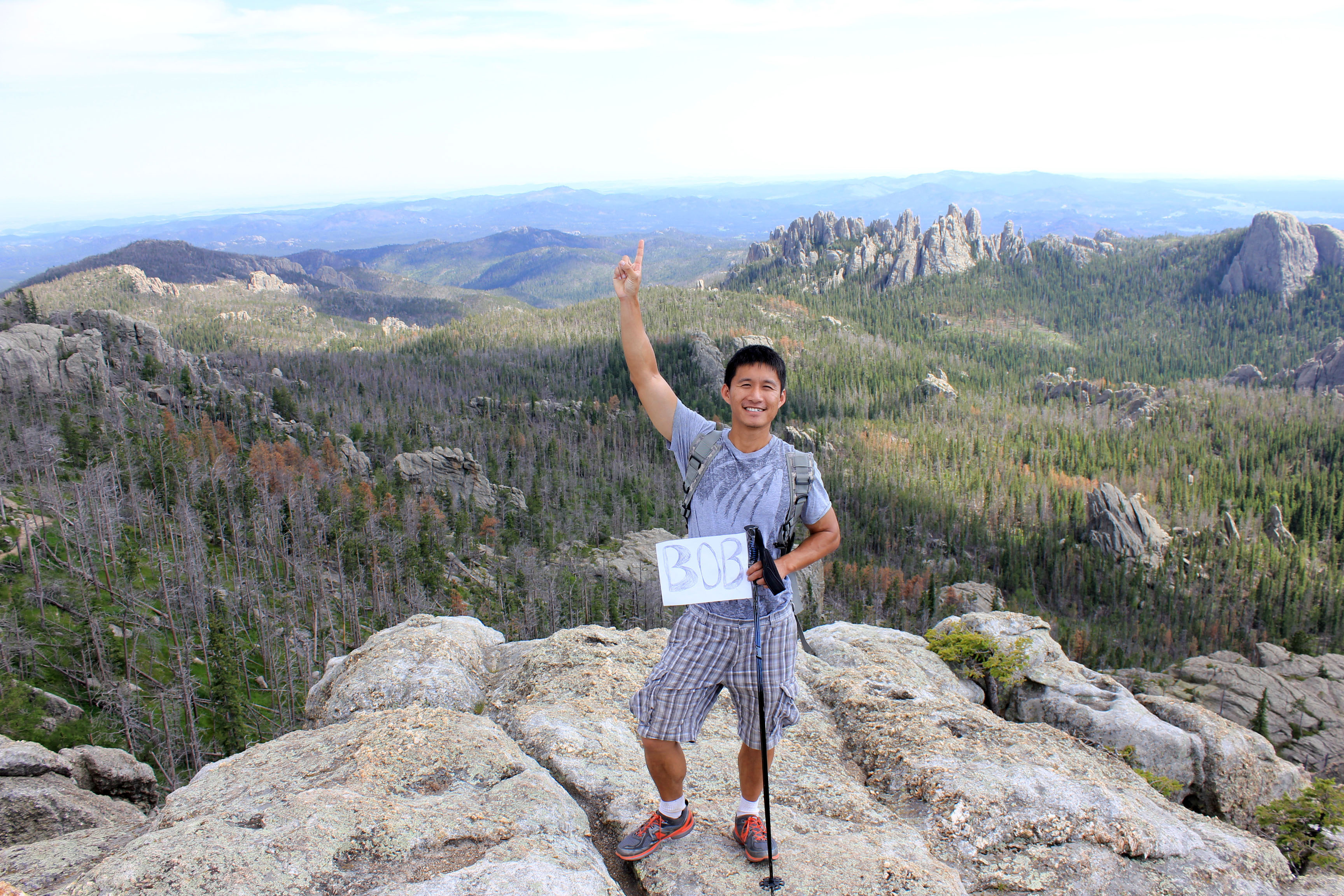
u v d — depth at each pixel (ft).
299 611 310.04
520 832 19.35
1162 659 403.95
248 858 16.62
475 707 33.53
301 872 16.66
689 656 17.33
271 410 592.19
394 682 33.78
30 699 213.25
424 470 482.28
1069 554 526.16
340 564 331.16
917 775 24.86
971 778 24.25
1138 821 23.08
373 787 21.47
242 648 271.08
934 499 622.95
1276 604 466.70
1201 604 474.49
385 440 565.53
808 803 23.39
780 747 27.81
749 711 18.02
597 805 23.35
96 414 436.35
